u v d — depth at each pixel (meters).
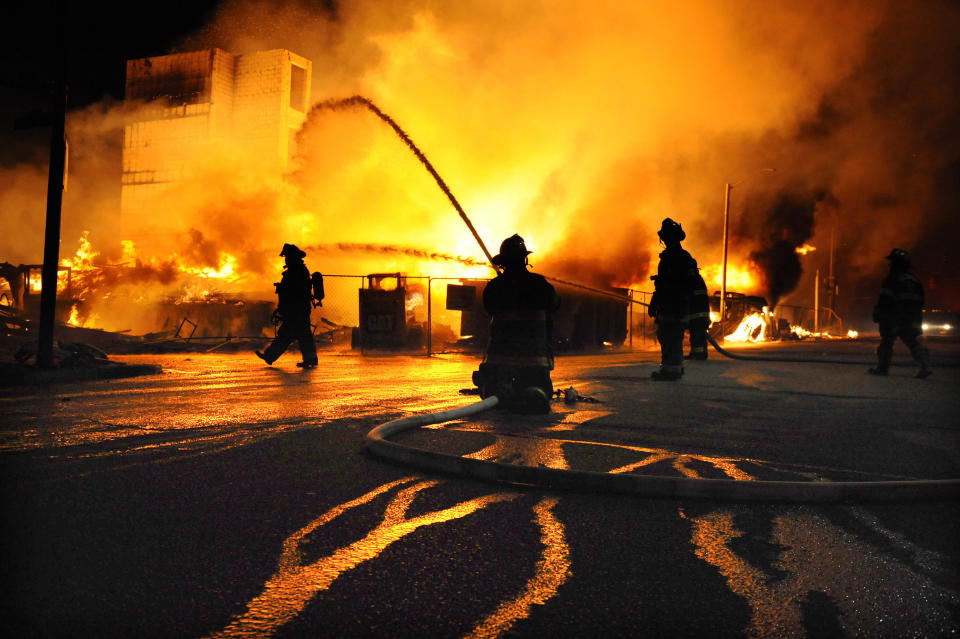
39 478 3.67
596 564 2.48
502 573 2.39
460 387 8.37
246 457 4.21
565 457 4.27
